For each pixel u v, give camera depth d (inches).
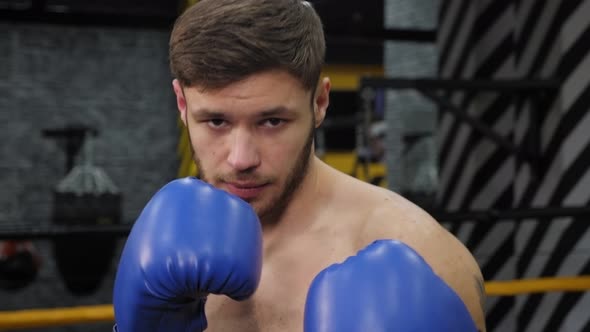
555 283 90.7
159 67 257.9
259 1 30.3
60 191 205.0
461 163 137.8
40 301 217.0
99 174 211.5
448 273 33.2
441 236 35.1
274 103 30.4
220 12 30.0
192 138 32.6
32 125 243.1
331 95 324.5
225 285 30.6
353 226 36.8
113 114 253.1
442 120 143.3
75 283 216.1
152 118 257.3
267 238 38.0
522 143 125.0
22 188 240.2
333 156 308.8
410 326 27.0
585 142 113.5
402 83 107.3
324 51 33.2
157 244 30.9
